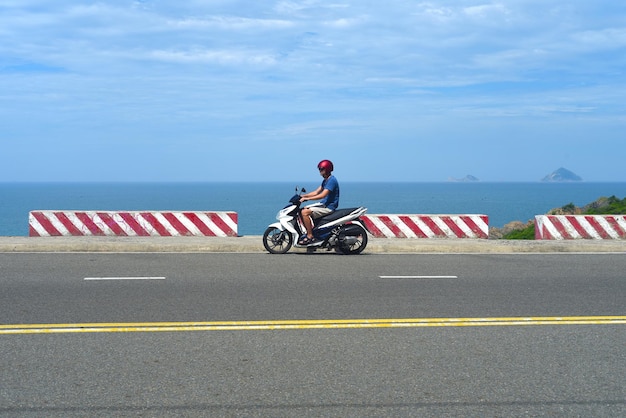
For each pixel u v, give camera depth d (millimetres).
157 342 6891
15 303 8719
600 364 6289
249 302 8859
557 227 17250
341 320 7887
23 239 15562
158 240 15562
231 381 5730
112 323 7652
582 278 11125
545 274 11508
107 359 6305
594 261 13312
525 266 12492
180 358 6348
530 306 8797
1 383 5645
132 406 5172
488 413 5098
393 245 15094
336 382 5727
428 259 13484
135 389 5527
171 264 12312
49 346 6719
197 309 8406
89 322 7695
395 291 9773
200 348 6684
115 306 8562
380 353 6570
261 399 5328
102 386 5590
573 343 6996
